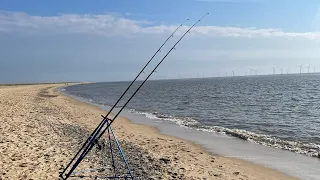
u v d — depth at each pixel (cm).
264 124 2009
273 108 3022
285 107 3106
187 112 2769
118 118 2330
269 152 1217
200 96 4872
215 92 5912
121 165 912
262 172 952
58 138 1230
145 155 1087
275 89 6462
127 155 1065
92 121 2044
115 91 8156
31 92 5491
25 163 826
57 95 5178
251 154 1186
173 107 3259
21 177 716
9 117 1689
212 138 1514
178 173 882
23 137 1163
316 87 6769
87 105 3484
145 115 2550
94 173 795
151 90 7950
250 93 5381
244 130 1759
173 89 7975
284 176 914
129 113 2714
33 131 1327
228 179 870
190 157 1128
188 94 5509
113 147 1191
